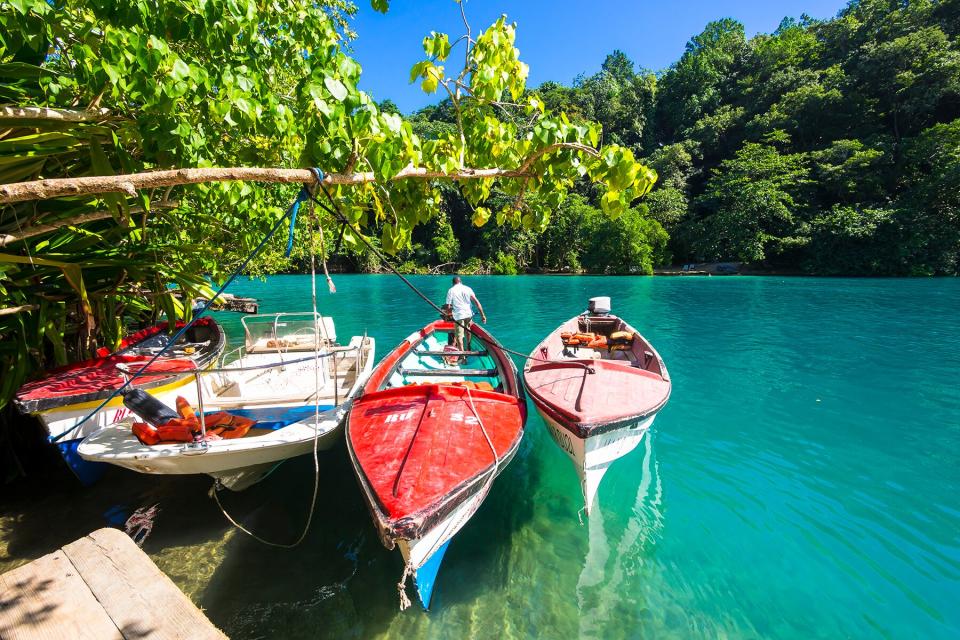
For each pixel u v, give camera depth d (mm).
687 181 44812
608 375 5195
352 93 2518
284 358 6641
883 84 35312
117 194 3348
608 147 2826
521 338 11805
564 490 4797
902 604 3242
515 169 3225
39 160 3494
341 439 5996
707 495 4578
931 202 28688
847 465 5090
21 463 5164
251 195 5535
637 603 3346
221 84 3182
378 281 32562
